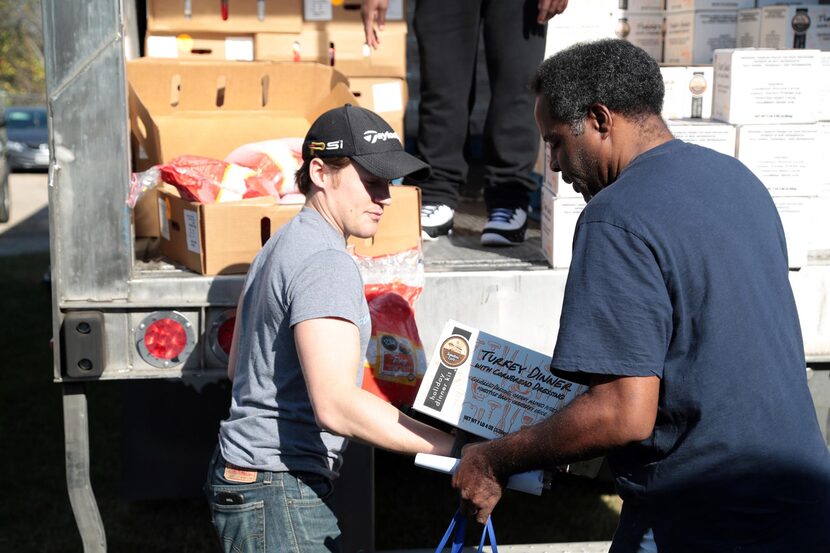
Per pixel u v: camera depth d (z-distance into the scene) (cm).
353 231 210
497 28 338
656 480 186
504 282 277
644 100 188
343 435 194
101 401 546
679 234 175
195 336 264
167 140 316
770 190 294
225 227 264
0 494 416
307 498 210
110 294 260
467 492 194
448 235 358
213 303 262
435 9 347
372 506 286
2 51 3453
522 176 338
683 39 377
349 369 194
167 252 291
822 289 289
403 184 354
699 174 182
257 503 208
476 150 528
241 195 283
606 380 175
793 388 184
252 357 210
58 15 251
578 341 175
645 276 173
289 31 368
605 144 190
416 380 239
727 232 178
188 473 366
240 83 334
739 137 294
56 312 258
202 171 278
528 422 208
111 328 261
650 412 174
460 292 276
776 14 348
